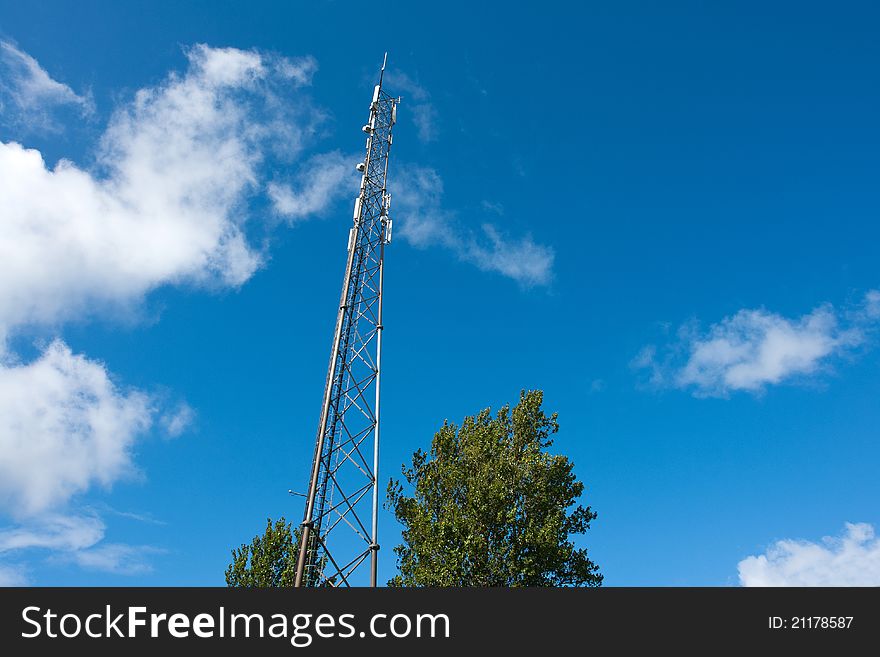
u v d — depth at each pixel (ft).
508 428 98.37
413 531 89.51
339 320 93.76
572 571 85.56
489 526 85.25
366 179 107.24
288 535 107.76
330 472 82.48
